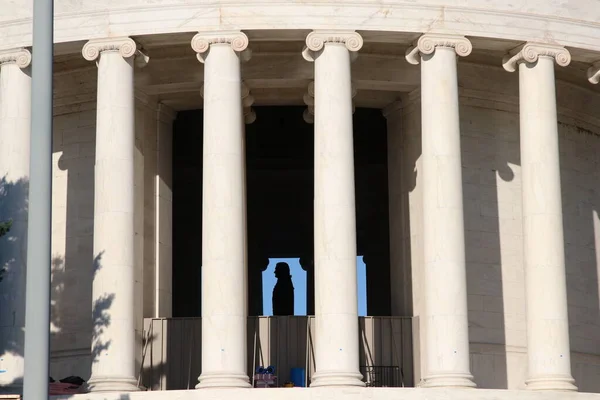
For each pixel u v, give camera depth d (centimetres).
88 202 7000
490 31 6394
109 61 6291
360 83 6912
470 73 7075
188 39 6372
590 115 7594
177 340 6806
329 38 6234
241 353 6000
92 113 7081
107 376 6022
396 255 7088
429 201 6197
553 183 6394
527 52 6444
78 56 6788
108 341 6062
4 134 6391
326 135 6153
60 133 7131
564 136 7481
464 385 5972
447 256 6128
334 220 6072
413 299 6900
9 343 6188
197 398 5838
